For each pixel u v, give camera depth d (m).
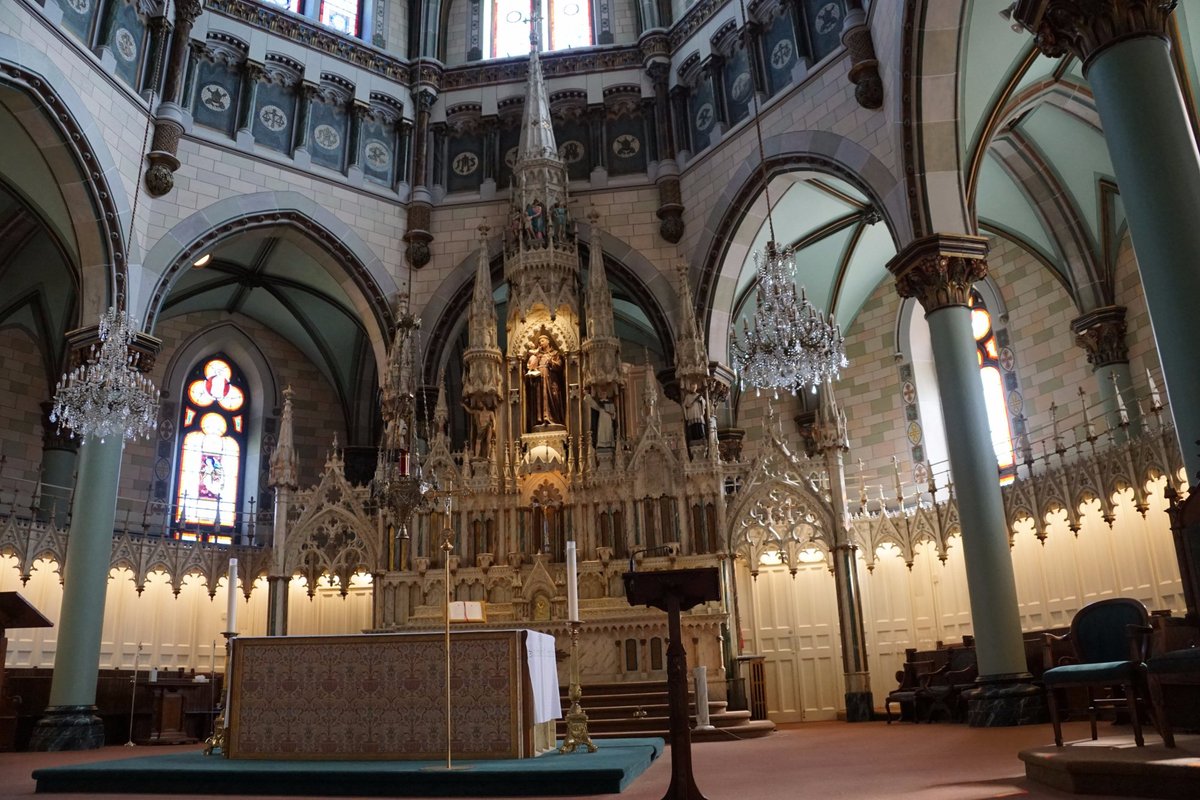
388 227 25.73
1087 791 6.84
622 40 27.67
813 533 20.98
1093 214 22.67
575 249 24.45
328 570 21.62
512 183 25.83
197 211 22.55
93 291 20.64
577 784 8.53
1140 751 7.31
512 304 24.02
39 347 26.75
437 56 27.53
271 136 24.48
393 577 21.11
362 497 21.91
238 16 24.34
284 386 30.36
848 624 19.98
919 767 9.47
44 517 24.75
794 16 22.41
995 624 15.82
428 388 24.78
